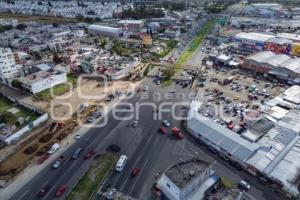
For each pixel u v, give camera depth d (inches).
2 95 4650.6
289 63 5260.8
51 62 6122.1
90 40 7834.6
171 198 2514.8
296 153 2987.2
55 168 2994.6
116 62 5920.3
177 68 5733.3
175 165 2613.2
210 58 6200.8
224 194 2448.3
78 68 5644.7
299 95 4244.6
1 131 3565.5
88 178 2849.4
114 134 3577.8
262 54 5748.0
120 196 2618.1
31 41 7731.3
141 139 3469.5
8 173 2913.4
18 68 5388.8
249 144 3080.7
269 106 4013.3
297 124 3469.5
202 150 3218.5
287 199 2522.1
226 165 2967.5
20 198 2630.4
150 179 2819.9
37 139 3479.3
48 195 2657.5
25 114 4067.4
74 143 3408.0
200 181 2556.6
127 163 3056.1
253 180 2755.9
